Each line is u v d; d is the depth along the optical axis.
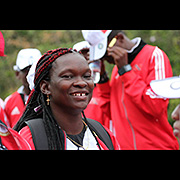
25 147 2.92
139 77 5.69
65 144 3.06
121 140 5.89
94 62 6.14
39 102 3.32
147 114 5.68
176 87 4.42
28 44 12.65
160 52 5.84
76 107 3.00
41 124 3.14
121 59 5.77
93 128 3.41
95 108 6.30
